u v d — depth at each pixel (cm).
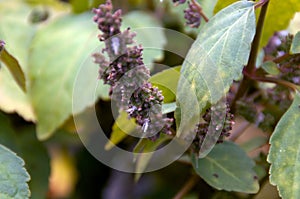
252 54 38
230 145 39
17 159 36
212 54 34
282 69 38
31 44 50
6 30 51
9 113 49
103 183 61
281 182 34
